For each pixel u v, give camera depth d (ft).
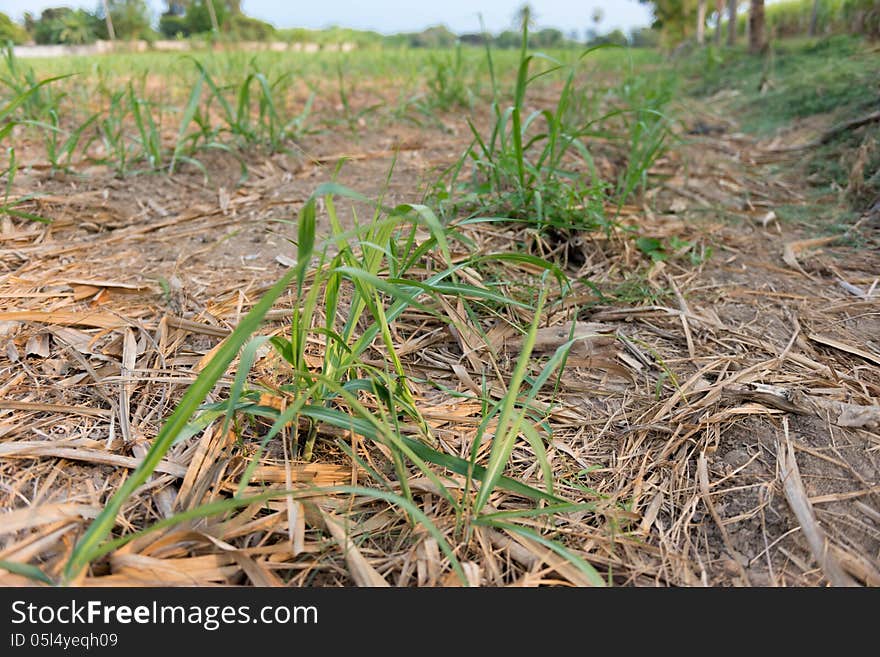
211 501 4.42
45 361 5.80
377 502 4.56
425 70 21.49
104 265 7.73
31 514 4.09
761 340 6.52
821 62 17.78
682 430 5.30
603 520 4.56
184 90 18.24
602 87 18.10
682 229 9.16
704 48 29.58
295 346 4.52
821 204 10.17
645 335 6.62
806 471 4.88
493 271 7.36
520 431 5.32
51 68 21.24
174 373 5.70
